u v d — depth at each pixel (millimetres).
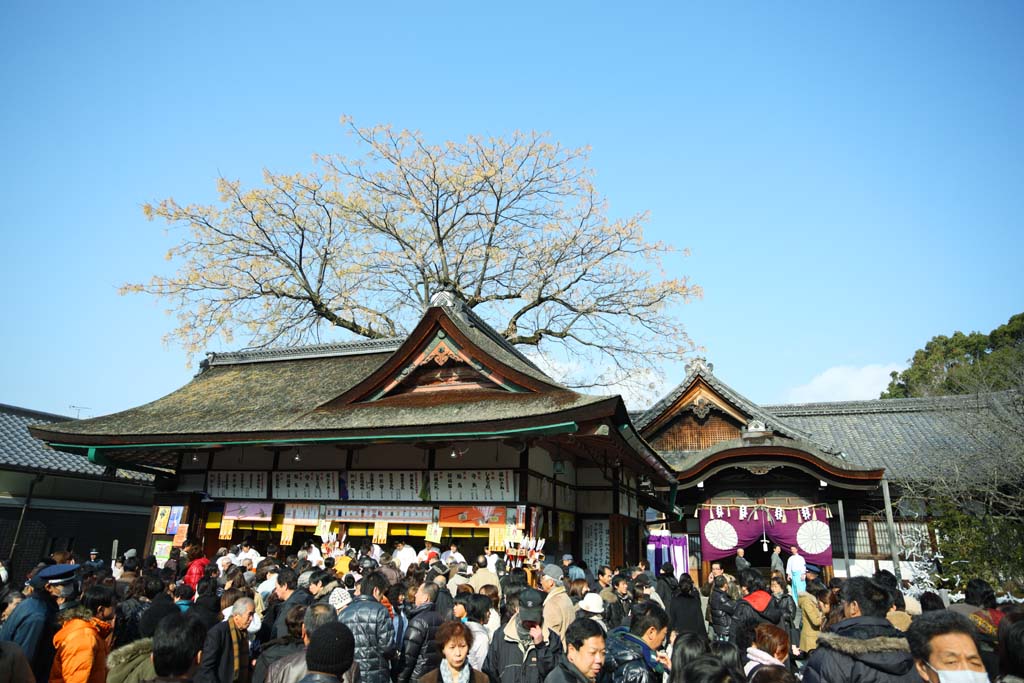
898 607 7246
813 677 4578
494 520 14164
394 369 15766
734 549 23500
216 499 17312
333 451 16500
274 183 29312
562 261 32000
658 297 31469
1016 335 48969
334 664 4195
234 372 21922
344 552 14570
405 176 31047
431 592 7359
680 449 28359
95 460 17391
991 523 17672
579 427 12961
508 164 31406
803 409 31656
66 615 5988
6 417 25109
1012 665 3674
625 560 19234
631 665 4996
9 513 21953
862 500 24047
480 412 13922
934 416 28484
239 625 6406
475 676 6305
